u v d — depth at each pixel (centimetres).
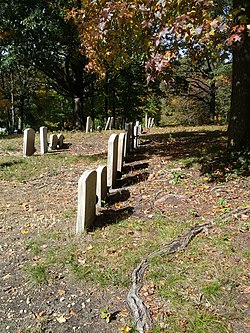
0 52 1728
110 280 343
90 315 298
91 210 471
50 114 3097
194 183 621
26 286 342
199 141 1066
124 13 436
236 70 700
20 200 609
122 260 376
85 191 443
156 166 769
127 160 858
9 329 284
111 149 628
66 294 328
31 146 956
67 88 2084
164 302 302
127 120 3008
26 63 1755
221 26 392
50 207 570
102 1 470
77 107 2122
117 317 294
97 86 2414
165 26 398
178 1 402
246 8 597
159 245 404
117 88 2577
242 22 430
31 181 725
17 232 471
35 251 411
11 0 1434
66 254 397
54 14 1416
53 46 1598
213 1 427
